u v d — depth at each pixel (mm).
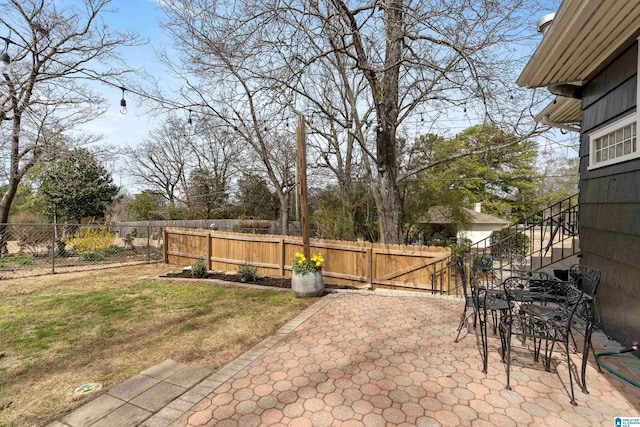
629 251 3107
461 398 2354
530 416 2146
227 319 4262
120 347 3373
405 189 12211
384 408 2242
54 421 2146
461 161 14453
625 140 3227
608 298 3508
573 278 3354
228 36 6336
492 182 20922
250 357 3061
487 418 2127
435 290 6246
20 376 2766
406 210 12219
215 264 8539
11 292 5758
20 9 8938
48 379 2713
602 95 3623
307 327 3846
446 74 6801
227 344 3439
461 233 13203
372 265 6891
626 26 2889
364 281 6973
